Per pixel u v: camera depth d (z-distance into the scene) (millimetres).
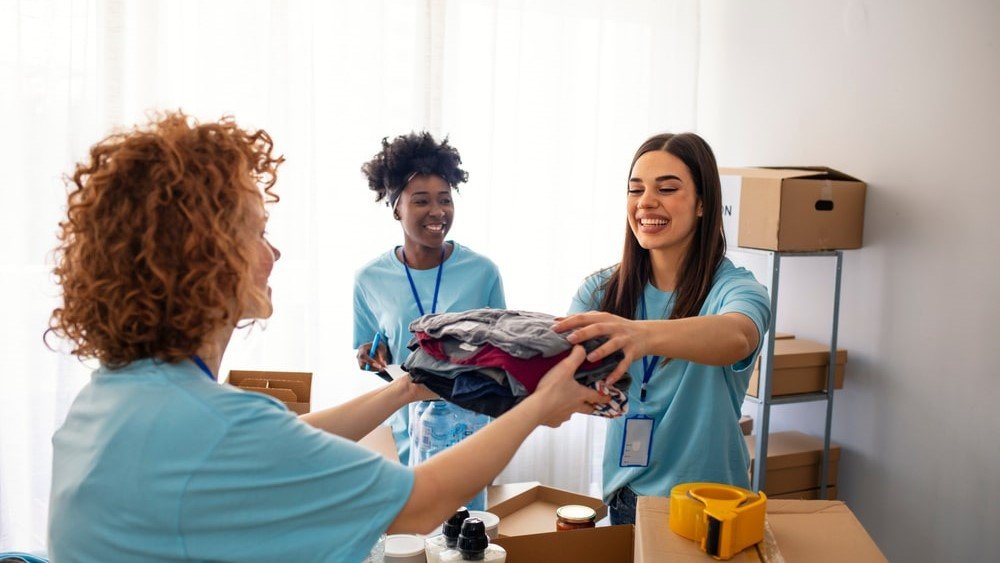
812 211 3072
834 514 1386
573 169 3723
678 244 1974
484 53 3457
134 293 905
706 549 1230
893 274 3158
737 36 3850
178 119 983
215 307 932
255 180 1057
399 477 969
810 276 3496
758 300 1752
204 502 882
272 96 3098
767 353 3070
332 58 3221
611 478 2047
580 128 3729
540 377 1217
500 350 1225
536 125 3613
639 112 3830
